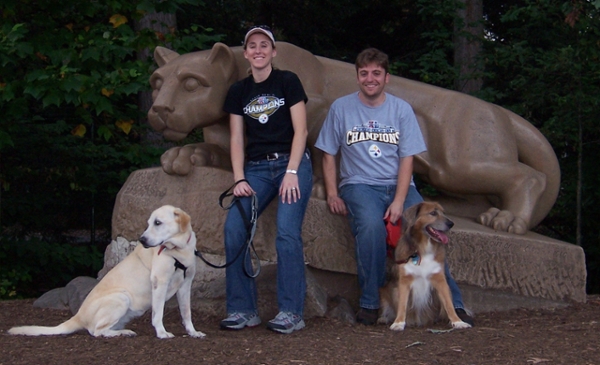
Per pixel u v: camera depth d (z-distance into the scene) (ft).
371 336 14.44
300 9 46.80
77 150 33.24
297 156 15.33
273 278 17.28
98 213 37.14
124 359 12.23
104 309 14.19
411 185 17.16
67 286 20.33
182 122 17.53
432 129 19.25
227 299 15.70
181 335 14.78
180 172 18.37
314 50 47.98
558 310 17.80
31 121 33.04
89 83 24.54
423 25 43.86
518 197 19.01
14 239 32.14
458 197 20.72
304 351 12.82
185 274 14.33
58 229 36.81
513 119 20.17
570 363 11.76
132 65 26.08
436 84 33.81
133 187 19.13
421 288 15.70
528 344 13.20
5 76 25.44
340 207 17.22
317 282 17.57
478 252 17.74
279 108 15.70
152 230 13.82
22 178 34.94
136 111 29.78
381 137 16.71
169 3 26.66
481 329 15.12
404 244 15.72
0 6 24.94
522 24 39.52
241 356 12.43
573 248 18.10
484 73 31.60
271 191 15.92
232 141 16.07
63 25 27.32
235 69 18.26
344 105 17.20
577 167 31.27
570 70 28.09
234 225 15.33
